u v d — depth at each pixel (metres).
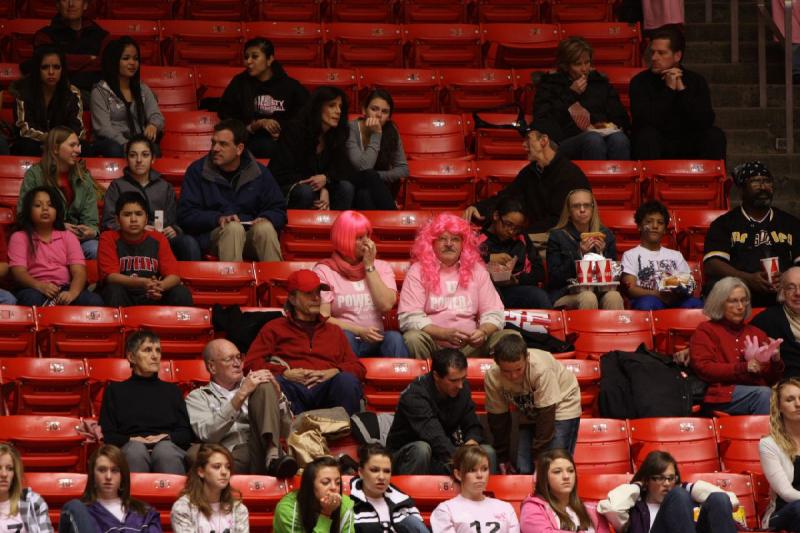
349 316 30.95
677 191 38.38
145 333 27.06
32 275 31.72
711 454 28.28
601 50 44.50
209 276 32.31
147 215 32.31
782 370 29.86
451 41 44.09
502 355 26.22
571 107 39.78
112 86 38.31
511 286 33.25
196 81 41.62
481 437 27.02
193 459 25.75
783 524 25.52
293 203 35.78
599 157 39.06
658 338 32.19
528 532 24.45
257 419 25.97
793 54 45.47
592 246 33.47
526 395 26.64
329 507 23.53
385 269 31.64
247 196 34.66
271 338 28.83
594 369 30.00
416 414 26.53
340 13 45.62
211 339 30.62
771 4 46.19
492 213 34.91
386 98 37.50
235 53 43.38
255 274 32.69
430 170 38.31
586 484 26.25
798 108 44.00
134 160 34.34
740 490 26.97
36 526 23.39
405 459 26.20
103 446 23.86
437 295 31.05
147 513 23.78
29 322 29.75
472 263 31.31
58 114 37.41
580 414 27.89
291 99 39.38
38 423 26.56
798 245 35.09
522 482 25.78
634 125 40.22
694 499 25.16
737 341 30.39
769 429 27.97
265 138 38.62
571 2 46.50
